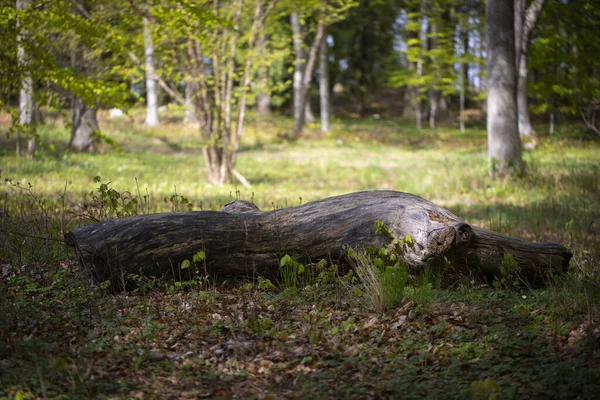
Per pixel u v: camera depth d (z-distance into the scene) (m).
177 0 12.74
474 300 6.14
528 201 15.35
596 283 6.32
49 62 11.10
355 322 5.68
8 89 11.33
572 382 4.20
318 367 4.82
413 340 5.18
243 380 4.63
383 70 51.44
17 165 18.92
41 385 4.13
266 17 19.27
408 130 43.22
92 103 11.55
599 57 21.92
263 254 6.89
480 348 4.97
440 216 6.66
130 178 18.70
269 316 5.88
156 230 6.71
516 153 18.44
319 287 6.55
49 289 6.38
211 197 15.43
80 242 6.62
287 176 21.89
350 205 7.00
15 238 7.28
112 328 5.46
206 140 18.81
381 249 6.41
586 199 14.60
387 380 4.52
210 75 18.75
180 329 5.50
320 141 36.03
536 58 23.25
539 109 24.77
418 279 6.55
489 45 18.66
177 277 6.82
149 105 34.25
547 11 21.98
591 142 30.67
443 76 39.94
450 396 4.22
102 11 14.34
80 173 19.08
